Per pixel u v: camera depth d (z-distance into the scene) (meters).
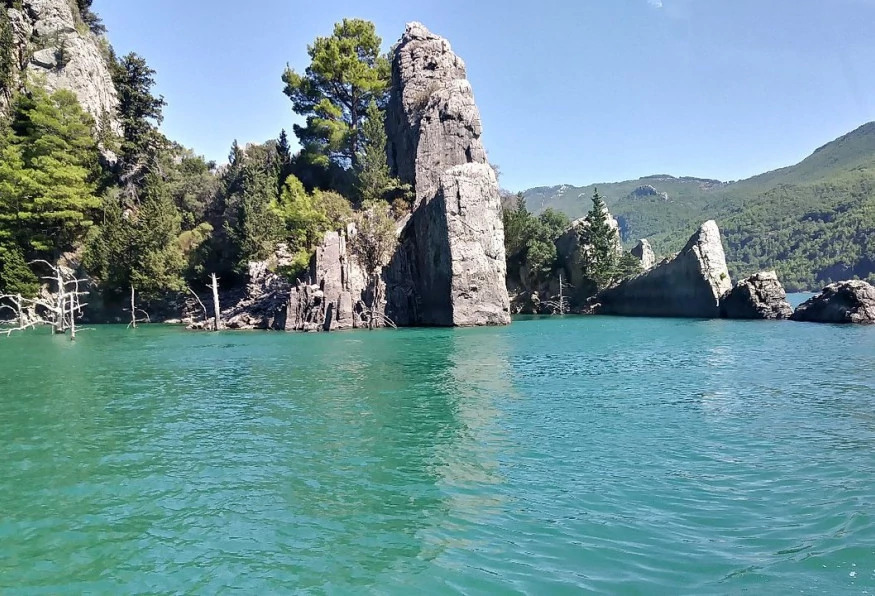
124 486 13.13
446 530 10.45
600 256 79.38
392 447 15.79
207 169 95.88
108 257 69.25
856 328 50.22
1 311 68.50
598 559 9.21
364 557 9.51
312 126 78.69
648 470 13.48
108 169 83.12
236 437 17.12
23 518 11.40
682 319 65.06
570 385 24.69
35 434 17.73
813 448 14.99
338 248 59.44
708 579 8.48
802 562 8.91
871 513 10.67
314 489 12.70
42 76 81.19
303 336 50.44
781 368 28.56
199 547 10.02
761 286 63.88
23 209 69.75
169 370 30.77
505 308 61.12
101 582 8.92
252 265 67.38
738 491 12.02
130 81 84.75
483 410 20.09
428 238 62.09
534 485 12.65
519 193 95.44
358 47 82.94
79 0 99.12
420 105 72.62
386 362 32.47
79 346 43.53
